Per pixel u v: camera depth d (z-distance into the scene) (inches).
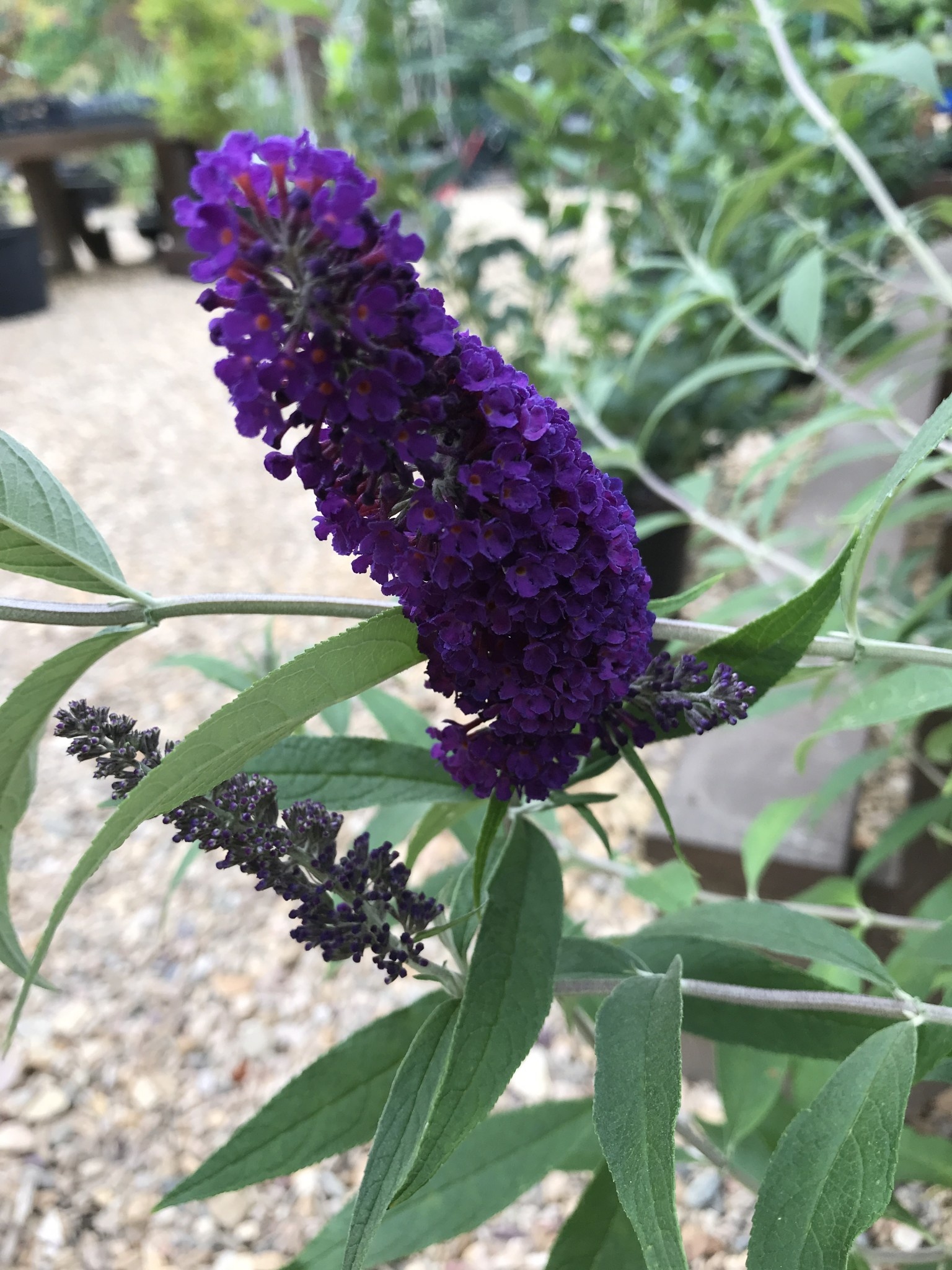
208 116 108.6
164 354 86.4
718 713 9.7
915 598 28.9
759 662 11.0
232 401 7.3
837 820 24.6
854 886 19.6
